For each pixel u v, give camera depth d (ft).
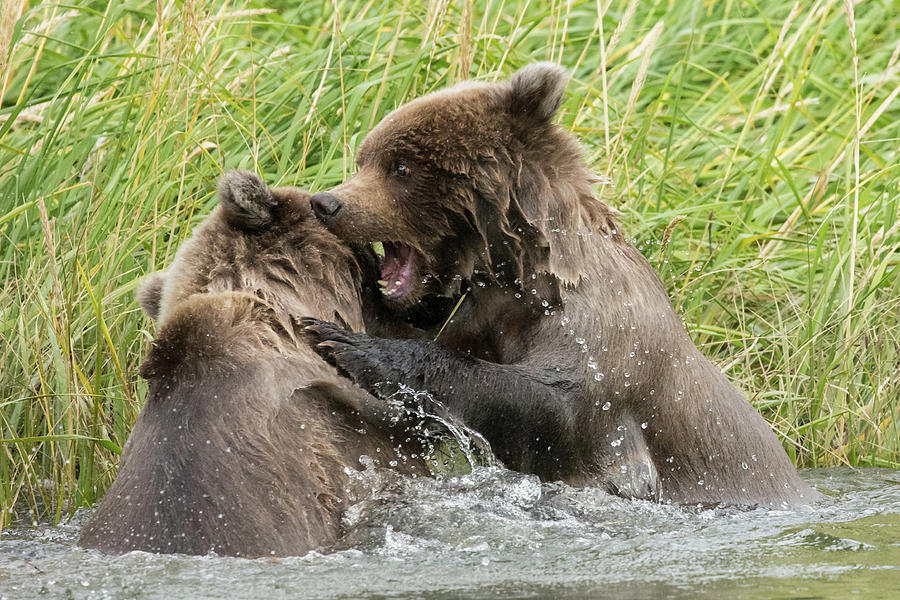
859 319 44.45
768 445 35.76
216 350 28.37
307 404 28.81
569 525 30.01
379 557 26.71
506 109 33.45
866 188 51.06
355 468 28.91
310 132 46.75
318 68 47.98
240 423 27.48
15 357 37.22
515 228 33.01
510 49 48.93
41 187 42.45
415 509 29.12
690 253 48.65
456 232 33.63
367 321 33.32
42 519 34.24
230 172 30.73
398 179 33.37
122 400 37.24
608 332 32.60
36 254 39.40
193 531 26.58
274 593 24.08
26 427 36.63
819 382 43.21
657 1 63.26
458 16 56.54
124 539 26.89
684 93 61.87
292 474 27.53
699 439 34.50
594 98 55.67
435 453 32.17
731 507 33.99
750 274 48.85
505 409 30.91
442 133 33.06
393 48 46.62
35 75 51.16
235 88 49.16
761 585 24.73
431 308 34.91
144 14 53.83
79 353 38.37
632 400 33.17
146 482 27.30
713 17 67.56
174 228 42.57
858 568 26.09
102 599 23.88
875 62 63.87
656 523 30.78
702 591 24.31
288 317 29.91
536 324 32.94
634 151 50.44
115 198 40.68
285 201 31.63
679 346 34.50
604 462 32.86
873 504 34.83
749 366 44.42
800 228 51.42
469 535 28.53
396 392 29.76
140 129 43.37
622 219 47.26
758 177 51.70
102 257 39.55
